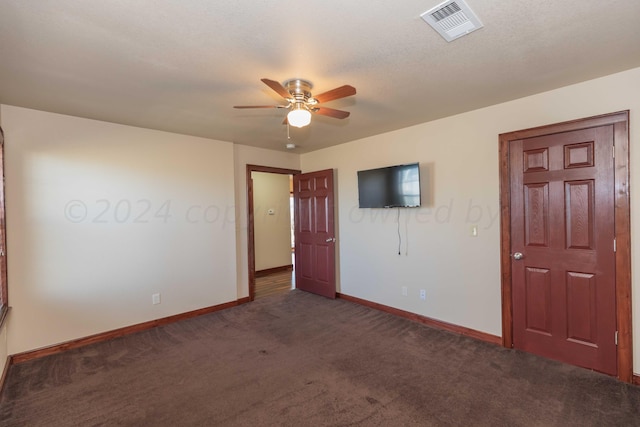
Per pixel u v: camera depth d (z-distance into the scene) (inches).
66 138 122.7
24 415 82.7
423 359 110.0
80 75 86.7
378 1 57.8
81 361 112.0
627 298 93.0
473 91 104.3
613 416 78.7
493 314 122.3
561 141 103.4
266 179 266.5
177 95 102.4
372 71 87.7
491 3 59.5
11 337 110.4
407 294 152.2
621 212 93.3
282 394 90.7
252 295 185.5
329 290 187.9
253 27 65.6
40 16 60.2
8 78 87.9
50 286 119.0
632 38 72.6
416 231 147.2
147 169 144.6
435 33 69.2
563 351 105.5
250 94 102.2
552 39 72.7
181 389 93.8
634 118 90.6
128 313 138.5
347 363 108.0
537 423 77.0
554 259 106.3
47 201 118.5
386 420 79.3
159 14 60.5
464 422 78.0
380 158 161.0
